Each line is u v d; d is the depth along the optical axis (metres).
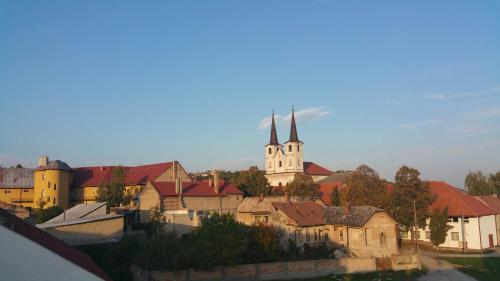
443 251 67.00
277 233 58.12
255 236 51.94
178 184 78.44
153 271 41.22
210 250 43.72
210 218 49.16
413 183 69.56
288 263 47.59
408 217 69.19
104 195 84.81
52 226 47.59
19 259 15.70
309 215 64.12
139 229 64.31
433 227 67.25
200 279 43.16
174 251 43.81
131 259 46.94
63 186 99.50
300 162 151.00
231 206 85.81
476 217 68.88
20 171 102.75
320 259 52.00
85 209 66.25
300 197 79.88
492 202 81.06
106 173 109.00
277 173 151.50
